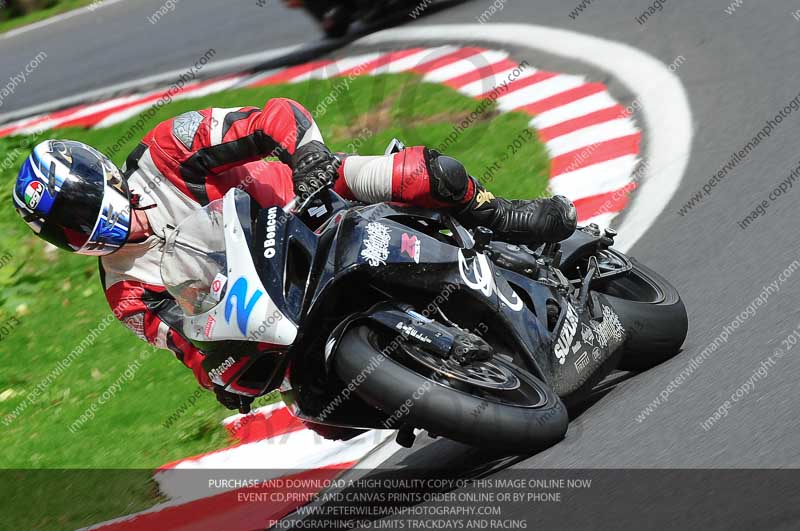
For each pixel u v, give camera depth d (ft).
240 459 66.44
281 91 152.56
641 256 75.25
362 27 171.22
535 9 159.02
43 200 44.83
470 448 54.08
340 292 46.06
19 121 180.96
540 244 57.11
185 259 45.03
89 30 243.81
